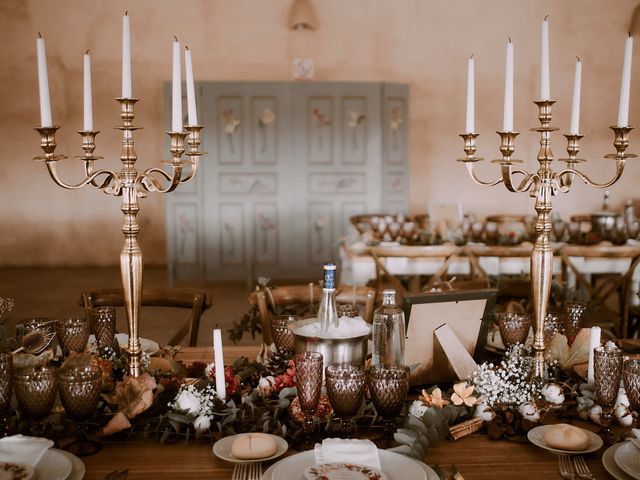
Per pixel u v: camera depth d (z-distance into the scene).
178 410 1.38
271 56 8.05
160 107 8.02
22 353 1.54
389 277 4.28
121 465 1.25
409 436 1.28
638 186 8.48
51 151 1.38
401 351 1.54
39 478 1.15
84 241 8.25
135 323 1.47
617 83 8.33
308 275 7.56
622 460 1.21
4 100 7.96
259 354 1.93
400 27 8.13
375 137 7.48
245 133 7.33
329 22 8.06
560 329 1.83
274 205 7.45
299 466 1.20
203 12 7.95
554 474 1.23
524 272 4.08
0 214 8.14
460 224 5.07
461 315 1.65
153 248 8.31
